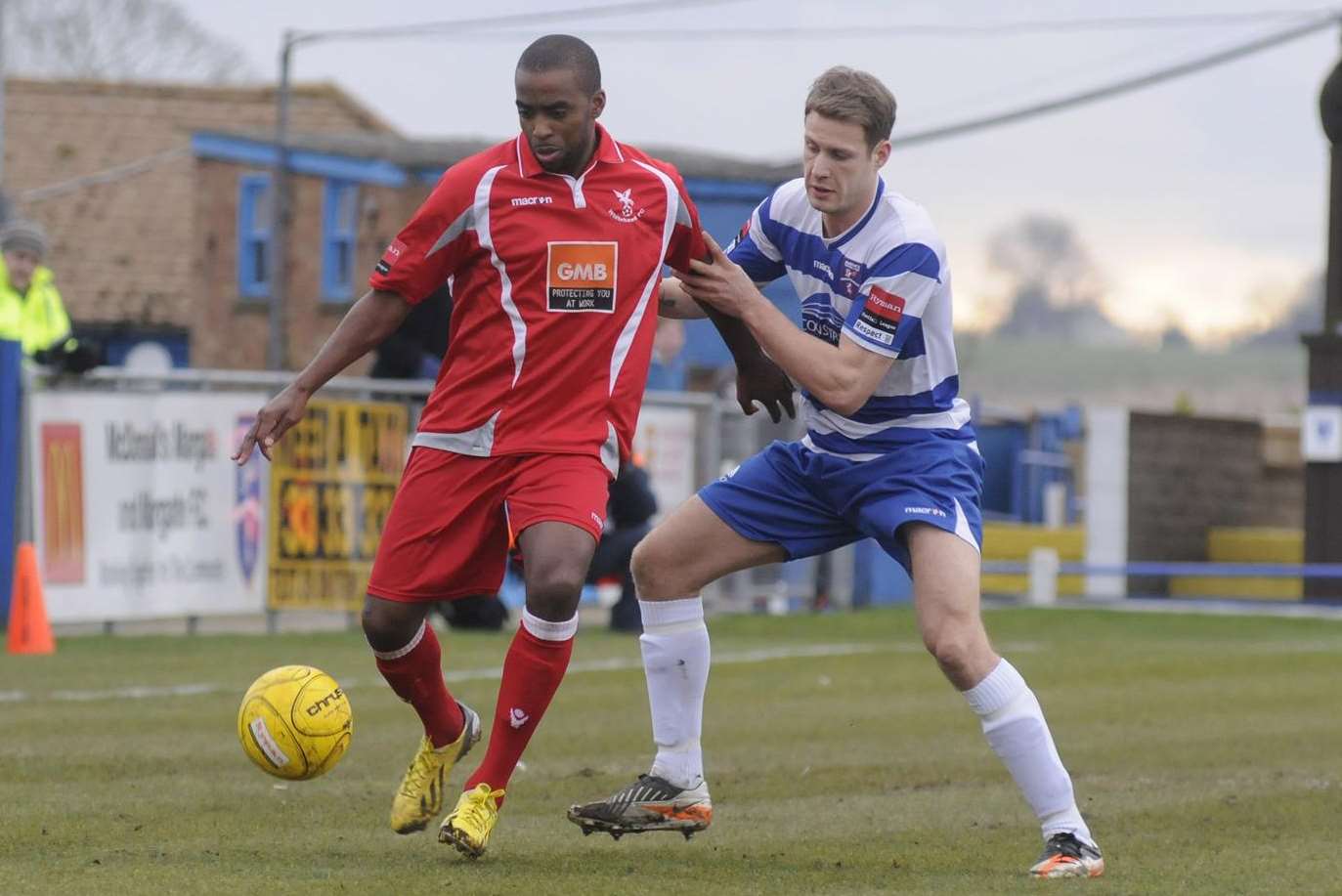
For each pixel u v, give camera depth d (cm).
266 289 9431
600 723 2902
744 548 1833
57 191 10738
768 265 1859
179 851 1744
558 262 1705
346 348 1733
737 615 5497
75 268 10819
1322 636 5122
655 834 1908
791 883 1603
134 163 11462
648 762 2464
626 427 1758
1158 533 7581
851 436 1786
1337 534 6259
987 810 2105
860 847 1838
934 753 2627
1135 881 1630
